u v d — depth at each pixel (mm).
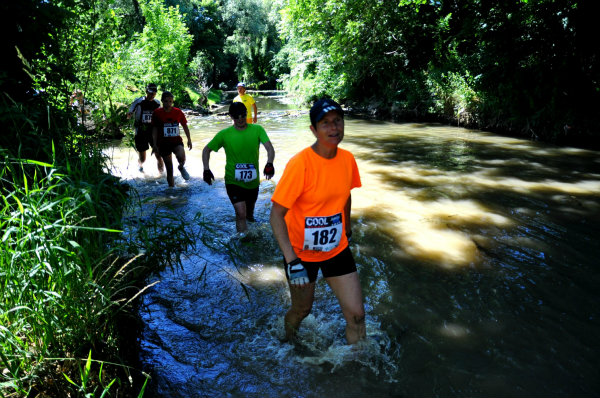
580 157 9617
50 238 2859
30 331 2582
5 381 2359
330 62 22078
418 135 13195
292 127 15055
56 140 4652
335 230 2678
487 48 13367
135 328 3260
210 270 4289
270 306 3625
